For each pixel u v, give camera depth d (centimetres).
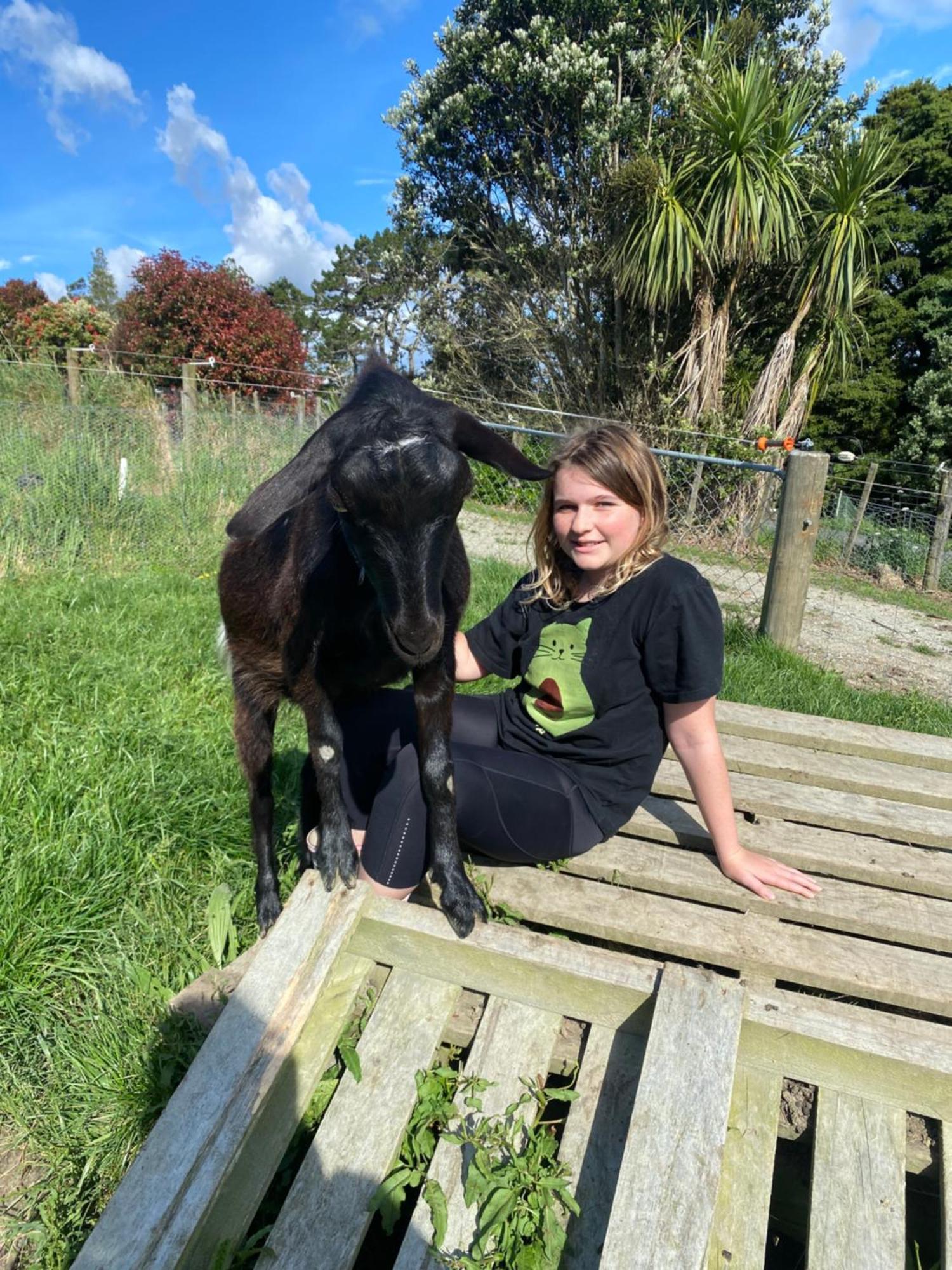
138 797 297
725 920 216
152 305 1541
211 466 786
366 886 200
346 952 201
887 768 291
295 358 1625
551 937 189
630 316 1303
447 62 1552
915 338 1894
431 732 197
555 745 224
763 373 1091
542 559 227
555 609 227
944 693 541
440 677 196
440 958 192
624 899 222
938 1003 193
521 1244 147
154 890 261
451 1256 147
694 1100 150
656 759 223
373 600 191
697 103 1142
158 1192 146
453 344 1653
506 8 1489
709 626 201
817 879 232
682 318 1250
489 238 1689
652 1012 175
